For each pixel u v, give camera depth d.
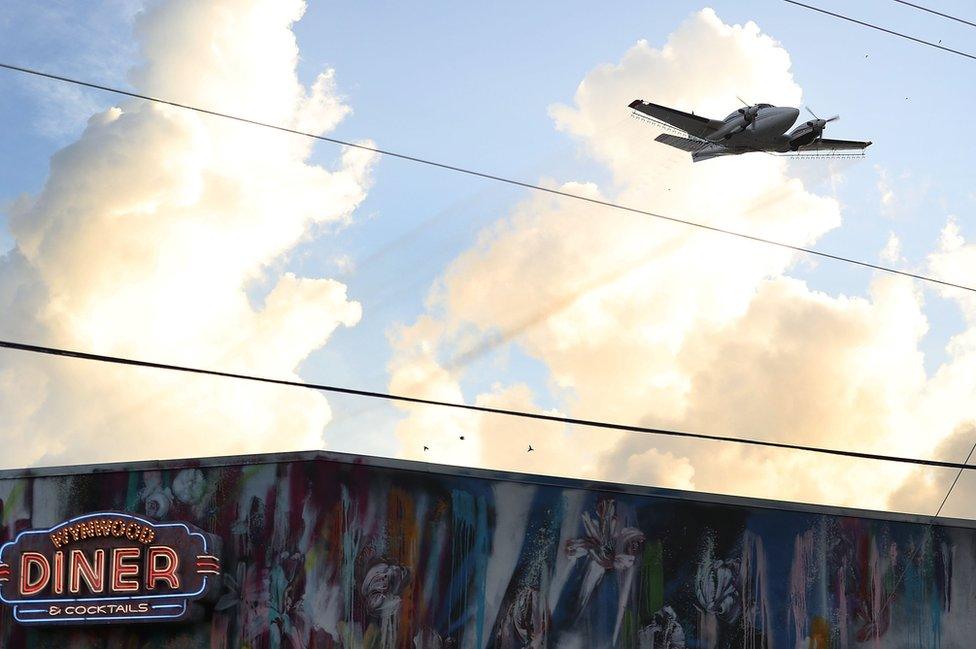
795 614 41.38
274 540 35.69
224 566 35.84
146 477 37.44
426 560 36.53
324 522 35.62
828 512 42.84
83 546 35.97
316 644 34.75
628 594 39.12
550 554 38.34
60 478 38.12
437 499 37.16
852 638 41.97
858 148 64.31
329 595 35.12
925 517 44.22
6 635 36.94
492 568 37.38
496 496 37.97
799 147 63.69
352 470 36.22
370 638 35.22
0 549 36.59
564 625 38.00
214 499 36.59
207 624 35.47
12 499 38.28
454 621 36.47
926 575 43.66
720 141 63.50
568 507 39.03
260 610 35.28
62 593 35.72
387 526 36.25
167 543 35.38
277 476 36.19
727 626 40.31
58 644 36.47
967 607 43.97
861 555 42.91
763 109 62.81
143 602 35.03
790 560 41.81
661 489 40.62
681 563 40.19
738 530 41.31
